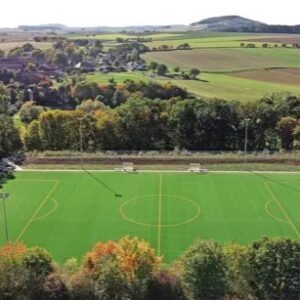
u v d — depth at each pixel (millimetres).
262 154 111500
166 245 70125
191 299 50906
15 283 51875
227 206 83500
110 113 123562
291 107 125875
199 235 73125
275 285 50250
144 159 107812
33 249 55125
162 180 96188
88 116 121500
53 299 51469
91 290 51469
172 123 121625
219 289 50656
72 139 120000
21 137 119250
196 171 101125
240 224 76812
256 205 83875
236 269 51594
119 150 119562
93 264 53562
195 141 121812
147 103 125500
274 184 93625
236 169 102188
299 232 74188
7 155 111375
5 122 114312
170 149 121938
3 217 79375
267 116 123000
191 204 84375
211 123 120938
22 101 174750
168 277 52031
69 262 58094
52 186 92812
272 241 52531
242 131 121688
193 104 122125
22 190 90750
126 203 84938
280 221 77875
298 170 101562
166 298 51188
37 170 101688
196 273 50844
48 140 119438
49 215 80125
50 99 175500
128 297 51281
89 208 82812
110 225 76562
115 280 51250
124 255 53062
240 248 52562
